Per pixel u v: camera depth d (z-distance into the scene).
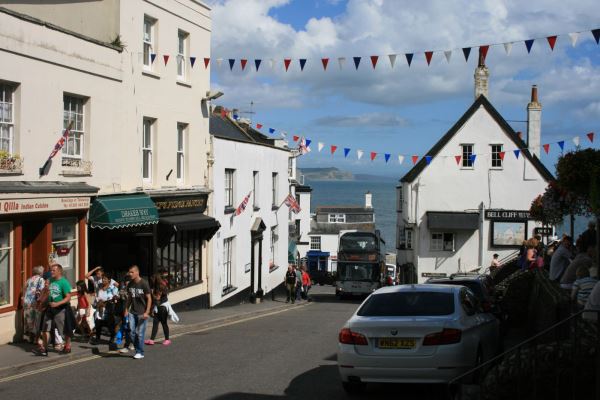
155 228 19.81
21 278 14.77
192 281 23.73
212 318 20.86
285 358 12.78
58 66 15.93
